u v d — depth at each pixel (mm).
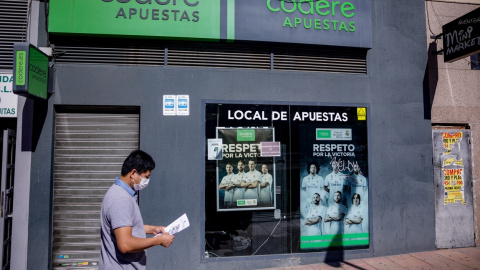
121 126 5250
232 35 5363
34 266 4770
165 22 5191
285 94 5555
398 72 5941
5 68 4965
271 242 5379
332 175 5625
